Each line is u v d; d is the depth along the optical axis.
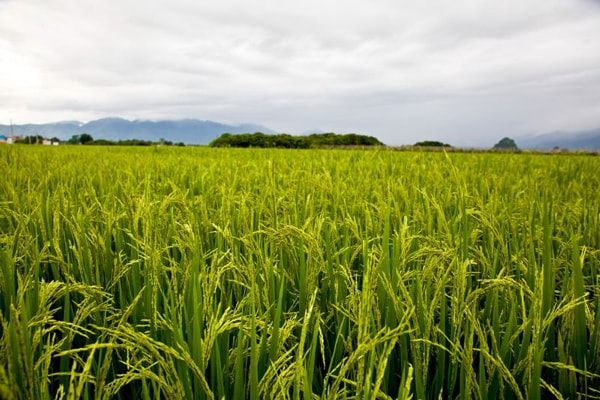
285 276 2.17
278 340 1.48
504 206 3.51
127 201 2.13
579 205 3.65
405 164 8.36
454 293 1.73
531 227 2.51
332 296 2.06
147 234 1.79
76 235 2.24
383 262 1.82
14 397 1.04
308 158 11.28
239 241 2.67
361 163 8.29
